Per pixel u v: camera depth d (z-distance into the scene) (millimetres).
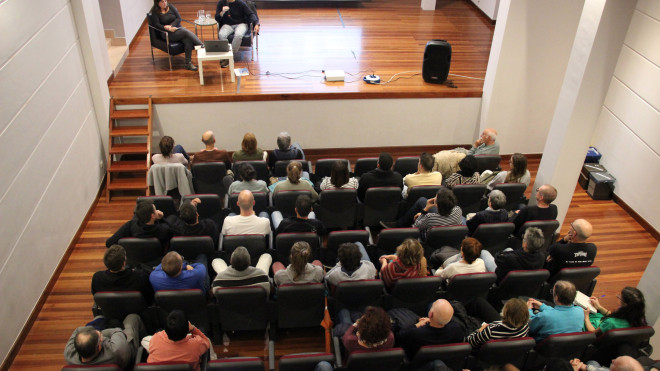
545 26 6801
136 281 3777
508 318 3340
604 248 5930
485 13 10594
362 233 4312
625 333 3441
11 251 4363
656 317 4344
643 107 6199
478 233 4500
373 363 3096
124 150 6746
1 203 4234
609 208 6684
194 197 4906
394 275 3869
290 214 5117
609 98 6844
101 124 6805
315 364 3043
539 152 7922
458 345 3164
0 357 4156
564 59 7078
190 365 2994
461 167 5441
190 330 3465
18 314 4453
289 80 7641
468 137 7957
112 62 7723
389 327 3098
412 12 10773
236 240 4215
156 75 7723
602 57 5023
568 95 5375
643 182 6262
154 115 7164
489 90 7332
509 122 7582
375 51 8820
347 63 8305
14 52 4578
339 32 9578
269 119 7441
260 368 3014
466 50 8992
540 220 4773
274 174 6000
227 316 4000
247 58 8375
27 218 4668
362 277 3818
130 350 3387
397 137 7840
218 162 5648
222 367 2969
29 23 4898
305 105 7367
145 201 4316
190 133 7398
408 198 5258
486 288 3971
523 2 6605
